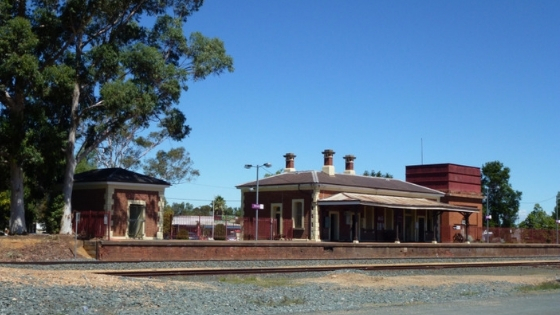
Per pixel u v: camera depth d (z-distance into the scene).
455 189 62.94
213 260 31.20
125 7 37.31
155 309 15.23
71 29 36.31
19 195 35.53
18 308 14.17
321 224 48.59
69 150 36.41
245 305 16.34
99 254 29.50
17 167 35.47
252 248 34.03
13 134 33.16
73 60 35.81
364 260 36.53
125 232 40.34
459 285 23.52
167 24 39.00
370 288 21.41
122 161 61.56
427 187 63.66
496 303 17.80
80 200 42.03
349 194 49.56
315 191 48.59
